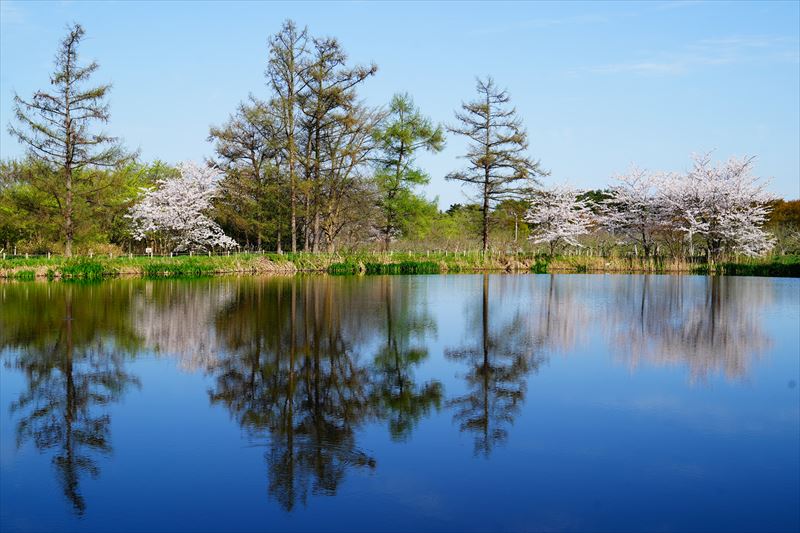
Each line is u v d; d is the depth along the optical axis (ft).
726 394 30.40
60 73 113.60
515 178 132.16
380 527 17.60
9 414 27.71
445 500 19.21
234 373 34.94
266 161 137.39
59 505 19.04
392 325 50.85
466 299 69.31
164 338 45.11
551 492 19.69
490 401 29.43
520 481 20.49
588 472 21.18
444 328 49.47
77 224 118.93
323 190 127.44
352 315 56.34
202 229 133.80
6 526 17.74
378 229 152.97
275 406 28.86
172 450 23.40
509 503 18.95
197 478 20.95
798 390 30.99
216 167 137.80
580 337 45.65
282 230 137.18
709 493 19.57
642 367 36.19
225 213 135.95
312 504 19.01
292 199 123.75
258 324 51.24
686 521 17.81
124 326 50.16
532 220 144.87
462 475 20.99
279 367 36.45
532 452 22.98
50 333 46.98
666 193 131.23
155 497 19.54
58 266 101.86
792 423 25.99
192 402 29.43
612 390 31.22
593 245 149.18
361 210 134.51
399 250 149.79
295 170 126.21
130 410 28.27
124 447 23.75
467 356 39.37
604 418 26.78
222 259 114.52
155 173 179.32
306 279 100.17
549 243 147.23
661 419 26.58
